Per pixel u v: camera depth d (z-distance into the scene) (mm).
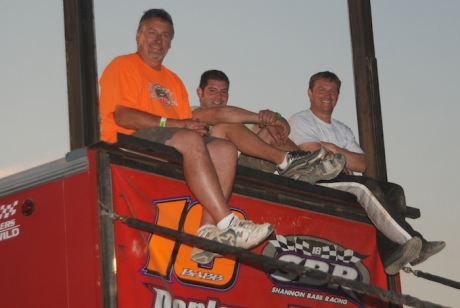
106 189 4863
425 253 5727
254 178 5480
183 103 6207
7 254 5066
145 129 5305
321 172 5793
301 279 5898
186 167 5055
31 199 5062
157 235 5074
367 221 6473
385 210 5887
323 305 6020
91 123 5285
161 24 6121
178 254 5164
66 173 4949
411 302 4594
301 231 5984
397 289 6465
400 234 5805
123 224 4875
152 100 5961
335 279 4531
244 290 5504
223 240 4922
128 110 5711
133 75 5906
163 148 4996
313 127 6992
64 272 4816
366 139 6875
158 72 6141
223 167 5262
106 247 4758
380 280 6395
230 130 6074
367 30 7023
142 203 5031
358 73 6969
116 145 4832
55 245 4891
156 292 4949
